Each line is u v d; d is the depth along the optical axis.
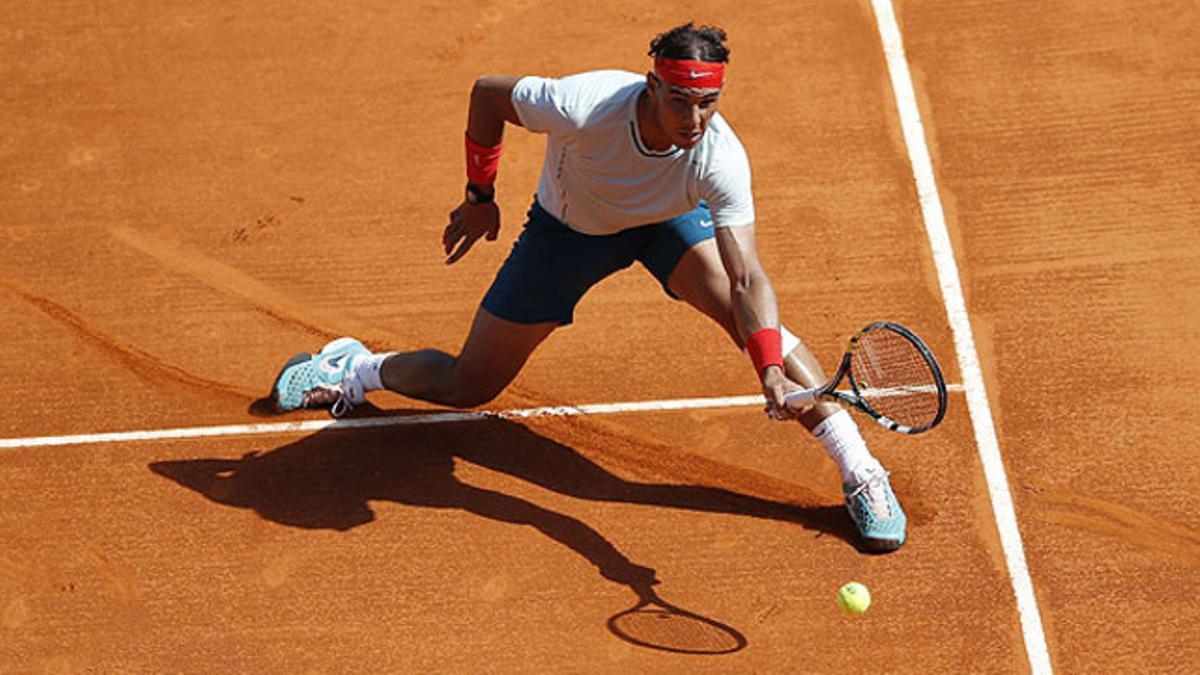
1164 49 31.58
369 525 24.14
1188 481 24.05
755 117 30.86
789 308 27.22
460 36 32.97
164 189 30.09
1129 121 30.14
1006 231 28.28
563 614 22.81
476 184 22.56
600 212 21.62
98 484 24.94
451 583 23.30
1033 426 25.03
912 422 21.03
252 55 32.84
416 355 24.66
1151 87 30.80
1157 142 29.67
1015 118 30.41
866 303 27.23
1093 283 27.20
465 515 24.22
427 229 29.03
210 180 30.22
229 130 31.25
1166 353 25.95
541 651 22.38
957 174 29.44
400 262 28.45
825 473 24.56
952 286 27.39
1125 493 23.95
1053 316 26.72
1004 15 32.59
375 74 32.28
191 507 24.52
